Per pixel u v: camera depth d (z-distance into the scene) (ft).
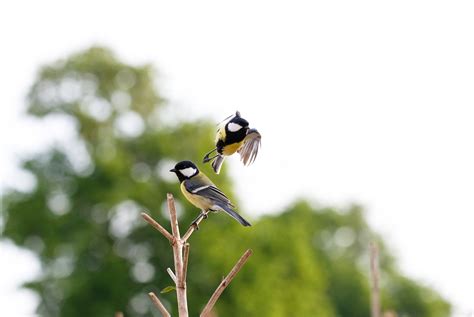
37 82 138.72
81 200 124.36
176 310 118.73
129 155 129.70
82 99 139.74
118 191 120.67
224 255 120.06
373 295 34.63
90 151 130.31
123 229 123.54
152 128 134.21
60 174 128.88
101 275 118.32
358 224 198.39
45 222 124.57
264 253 130.31
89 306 118.11
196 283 120.26
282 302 132.87
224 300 122.01
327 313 146.61
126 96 141.08
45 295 125.29
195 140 130.93
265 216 143.33
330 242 198.39
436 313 191.31
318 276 142.92
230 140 33.47
